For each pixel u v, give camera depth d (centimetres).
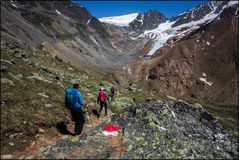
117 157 1140
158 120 1471
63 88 2495
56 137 1559
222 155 1535
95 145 1245
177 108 1967
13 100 1723
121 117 1520
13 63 2625
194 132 1702
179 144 1316
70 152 1180
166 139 1330
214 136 1827
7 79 1978
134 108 1572
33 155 1298
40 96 1959
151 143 1266
